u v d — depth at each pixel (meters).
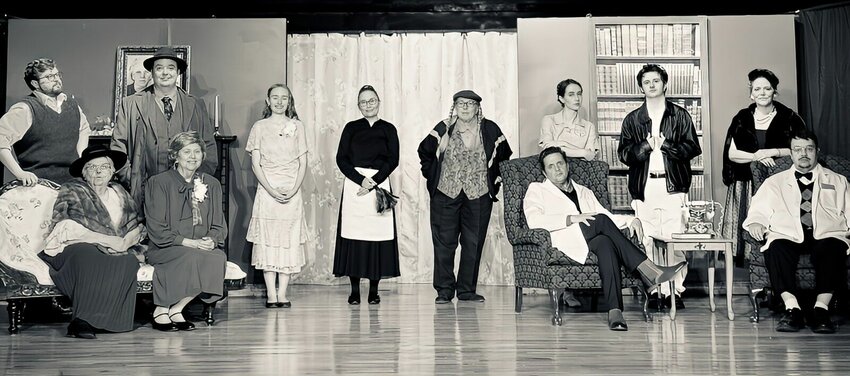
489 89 7.14
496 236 7.08
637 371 3.38
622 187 6.39
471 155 5.93
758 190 4.82
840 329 4.49
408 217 7.16
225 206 6.23
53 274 4.45
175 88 5.41
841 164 5.04
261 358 3.70
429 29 7.16
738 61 6.43
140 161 5.28
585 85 6.45
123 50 6.50
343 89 7.16
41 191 4.74
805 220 4.63
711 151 6.38
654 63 6.43
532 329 4.52
